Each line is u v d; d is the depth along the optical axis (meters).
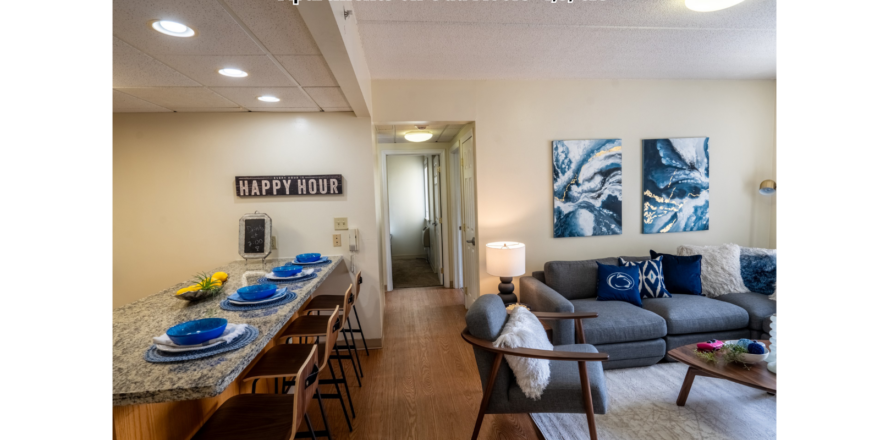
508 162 3.35
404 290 5.00
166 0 1.22
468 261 3.96
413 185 7.57
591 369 1.82
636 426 1.91
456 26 2.21
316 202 2.96
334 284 3.03
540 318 2.27
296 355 1.77
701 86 3.50
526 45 2.54
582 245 3.48
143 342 1.23
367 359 2.85
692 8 2.01
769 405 2.06
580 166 3.39
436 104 3.24
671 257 3.11
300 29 1.47
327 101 2.58
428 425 2.00
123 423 1.06
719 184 3.59
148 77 1.99
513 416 2.06
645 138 3.47
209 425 1.25
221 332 1.20
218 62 1.79
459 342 3.16
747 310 2.65
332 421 2.05
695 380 2.36
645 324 2.49
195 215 2.84
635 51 2.73
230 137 2.85
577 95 3.38
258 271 2.51
